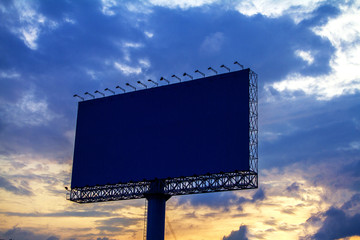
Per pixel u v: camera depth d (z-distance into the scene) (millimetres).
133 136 81438
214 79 76938
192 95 78125
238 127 73562
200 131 76188
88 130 85562
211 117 75812
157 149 78938
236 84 75125
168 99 80000
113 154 82312
